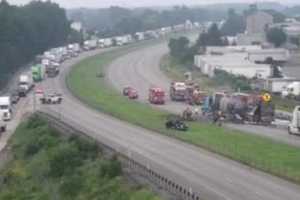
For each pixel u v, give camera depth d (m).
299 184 60.53
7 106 126.81
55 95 147.50
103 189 60.69
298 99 146.50
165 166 68.56
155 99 142.88
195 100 141.88
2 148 99.19
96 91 169.00
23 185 74.94
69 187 65.50
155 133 98.62
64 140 89.81
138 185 57.56
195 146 85.06
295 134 98.94
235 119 114.19
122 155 71.81
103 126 106.06
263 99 113.44
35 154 89.62
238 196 54.44
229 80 179.12
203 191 55.44
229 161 73.25
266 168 68.12
